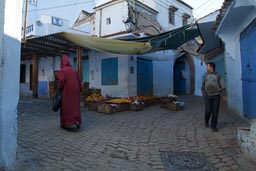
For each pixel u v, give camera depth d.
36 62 15.74
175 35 10.13
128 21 13.38
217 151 4.66
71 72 6.41
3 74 3.11
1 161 3.13
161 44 10.79
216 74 6.43
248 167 3.85
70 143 5.14
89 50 15.27
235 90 8.53
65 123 6.25
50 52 15.09
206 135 5.85
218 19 7.17
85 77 15.55
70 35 10.59
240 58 7.68
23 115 8.41
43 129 6.35
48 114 8.89
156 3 16.59
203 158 4.35
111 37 13.25
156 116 9.00
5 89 3.18
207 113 6.61
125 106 10.55
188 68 20.23
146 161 4.23
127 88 13.49
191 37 10.71
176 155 4.53
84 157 4.33
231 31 8.05
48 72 16.98
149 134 6.12
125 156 4.48
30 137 5.48
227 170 3.79
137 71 14.35
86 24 16.62
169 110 10.68
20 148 4.60
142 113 9.82
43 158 4.14
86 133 6.08
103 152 4.66
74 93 6.34
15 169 3.50
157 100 13.16
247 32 6.74
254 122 4.18
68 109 6.26
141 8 14.86
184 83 20.44
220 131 6.18
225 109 10.12
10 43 3.27
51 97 15.61
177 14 19.28
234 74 8.61
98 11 15.25
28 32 15.23
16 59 3.51
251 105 6.64
